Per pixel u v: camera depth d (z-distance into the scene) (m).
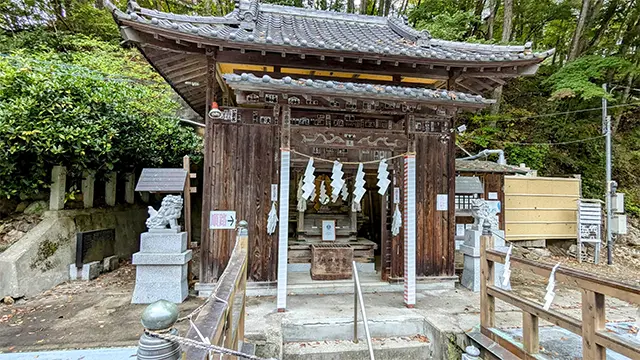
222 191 4.81
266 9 6.98
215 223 4.78
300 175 6.37
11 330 3.54
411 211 4.57
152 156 7.44
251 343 3.27
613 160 11.91
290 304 4.48
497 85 6.29
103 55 8.08
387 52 4.64
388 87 4.18
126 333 3.48
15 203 5.65
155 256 4.37
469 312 4.28
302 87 3.88
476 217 5.57
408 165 4.62
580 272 2.52
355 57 4.69
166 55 5.09
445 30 11.08
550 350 3.24
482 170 7.50
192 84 6.49
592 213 8.25
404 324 4.04
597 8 12.79
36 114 4.96
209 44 4.42
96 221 6.14
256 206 4.89
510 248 3.26
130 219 7.33
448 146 5.51
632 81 12.48
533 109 13.05
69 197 5.73
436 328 3.79
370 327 3.97
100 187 6.91
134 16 4.08
